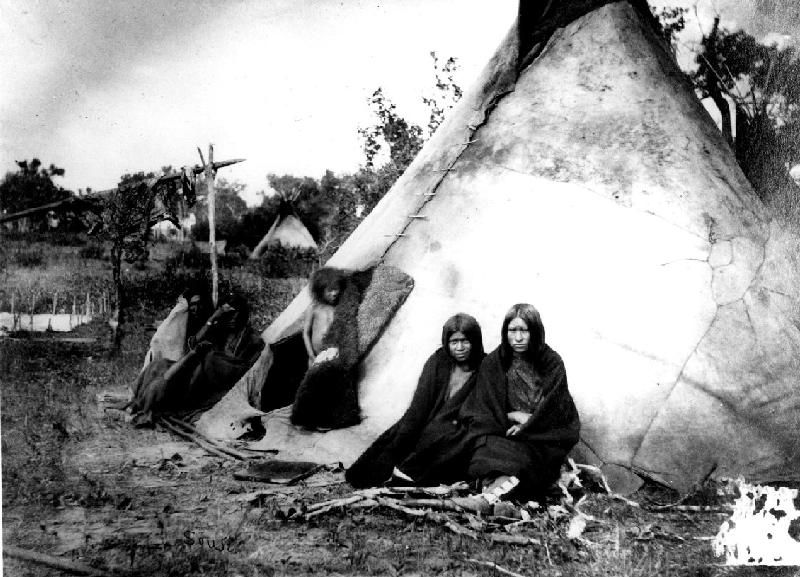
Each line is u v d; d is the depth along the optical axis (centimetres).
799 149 709
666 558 445
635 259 598
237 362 709
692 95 684
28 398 715
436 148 687
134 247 859
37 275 908
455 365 543
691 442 546
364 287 633
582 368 571
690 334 574
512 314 518
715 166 638
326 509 482
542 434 504
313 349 632
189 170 794
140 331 873
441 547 443
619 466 541
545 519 475
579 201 623
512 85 679
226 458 594
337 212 1189
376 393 610
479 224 636
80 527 465
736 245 602
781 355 573
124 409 706
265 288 1149
